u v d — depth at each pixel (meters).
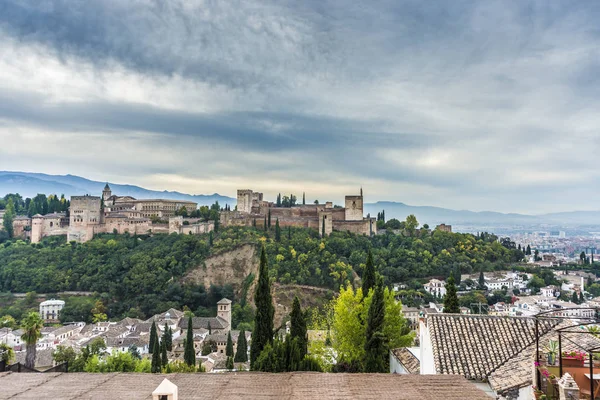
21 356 91.56
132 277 165.00
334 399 19.09
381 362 38.47
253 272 167.50
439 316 33.09
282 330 120.56
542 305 150.00
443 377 22.02
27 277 172.62
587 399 18.06
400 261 183.25
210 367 95.62
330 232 196.75
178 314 145.50
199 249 178.25
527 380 23.73
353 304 47.06
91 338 122.44
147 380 21.34
